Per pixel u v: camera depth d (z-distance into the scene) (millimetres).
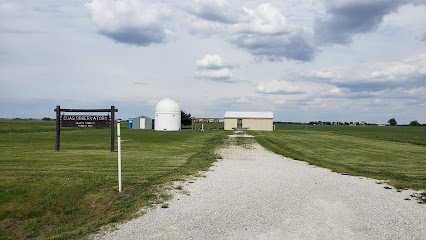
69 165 15414
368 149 26125
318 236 7027
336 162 18734
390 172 15328
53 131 45156
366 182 12742
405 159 20281
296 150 25125
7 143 26078
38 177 12258
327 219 8164
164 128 56094
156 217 8305
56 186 11047
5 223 8711
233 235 7066
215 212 8703
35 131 44469
